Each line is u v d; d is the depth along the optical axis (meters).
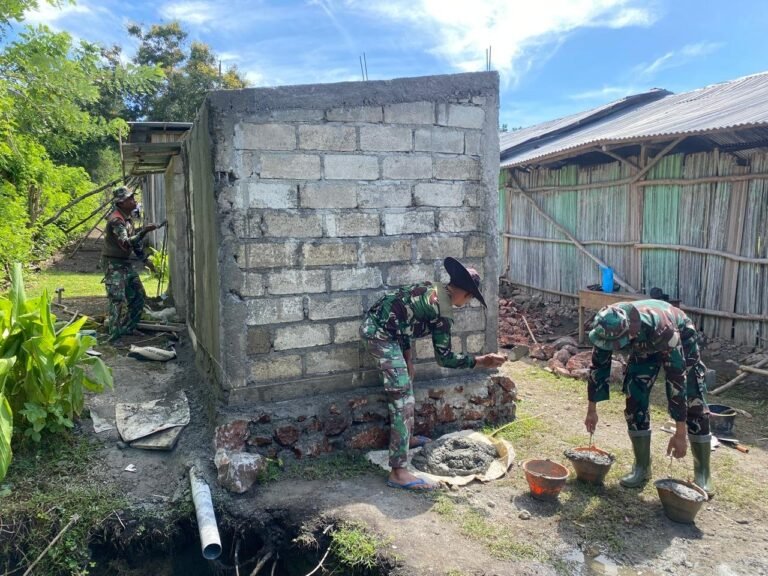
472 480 3.88
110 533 3.51
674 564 3.02
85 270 12.82
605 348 3.49
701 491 3.42
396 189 4.33
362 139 4.19
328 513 3.46
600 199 8.98
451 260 3.87
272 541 3.45
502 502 3.63
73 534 3.43
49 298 4.20
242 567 3.46
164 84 25.00
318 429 4.16
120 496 3.72
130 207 6.92
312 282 4.15
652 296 7.09
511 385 4.85
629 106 11.39
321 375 4.25
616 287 7.88
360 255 4.27
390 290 4.39
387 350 3.86
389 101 4.23
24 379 4.04
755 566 3.01
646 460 3.83
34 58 10.77
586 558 3.07
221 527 3.53
